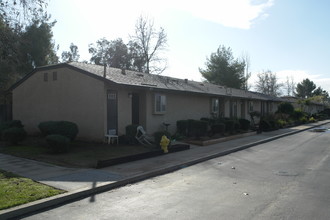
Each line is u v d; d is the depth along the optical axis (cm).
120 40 4391
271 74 7275
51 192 643
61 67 1558
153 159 1091
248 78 5144
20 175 809
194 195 656
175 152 1268
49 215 545
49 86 1628
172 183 775
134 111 1596
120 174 834
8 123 1560
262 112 3403
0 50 1127
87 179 771
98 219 519
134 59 4206
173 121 1806
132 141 1370
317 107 6556
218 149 1355
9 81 2281
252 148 1470
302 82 9219
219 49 5022
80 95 1461
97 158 1055
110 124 1396
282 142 1722
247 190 689
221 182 774
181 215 530
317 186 716
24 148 1256
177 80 2291
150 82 1684
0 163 977
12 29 1112
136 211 557
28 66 2466
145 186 749
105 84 1371
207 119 1973
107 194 680
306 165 994
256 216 518
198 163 1072
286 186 720
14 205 559
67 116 1526
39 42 2488
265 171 907
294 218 507
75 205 600
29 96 1761
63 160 1020
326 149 1402
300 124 3328
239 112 2798
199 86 2350
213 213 538
